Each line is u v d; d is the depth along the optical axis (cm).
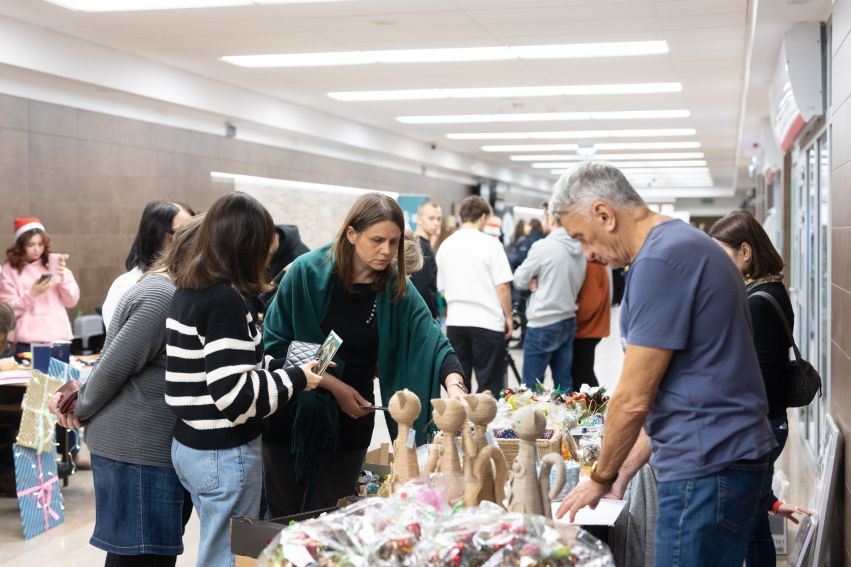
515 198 2544
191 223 276
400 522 184
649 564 263
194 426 255
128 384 275
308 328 310
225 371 247
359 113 1424
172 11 784
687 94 1191
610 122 1483
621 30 837
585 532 187
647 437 249
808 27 616
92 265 977
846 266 371
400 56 974
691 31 835
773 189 1362
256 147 1305
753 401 211
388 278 310
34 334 675
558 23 810
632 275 214
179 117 1129
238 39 892
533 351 626
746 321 215
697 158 2089
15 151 868
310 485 322
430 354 310
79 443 618
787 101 656
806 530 370
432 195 1988
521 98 1247
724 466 208
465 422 219
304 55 972
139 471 273
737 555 214
